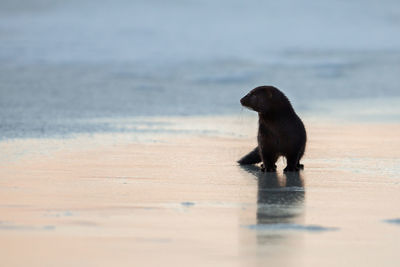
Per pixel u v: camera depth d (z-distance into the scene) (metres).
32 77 80.94
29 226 17.28
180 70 91.50
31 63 97.38
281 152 27.91
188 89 71.62
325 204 20.80
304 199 21.70
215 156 31.89
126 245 15.45
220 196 22.14
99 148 33.50
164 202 20.94
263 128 27.83
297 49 129.38
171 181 25.09
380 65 99.75
